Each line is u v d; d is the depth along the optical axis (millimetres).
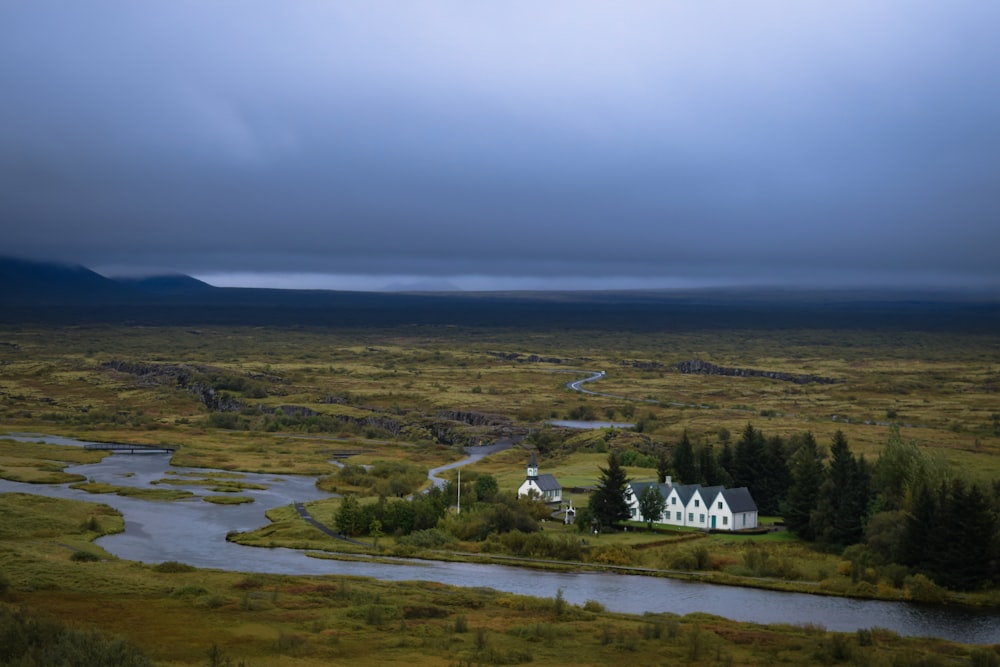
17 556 141125
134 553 162000
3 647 84250
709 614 123938
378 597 125125
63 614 109312
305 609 119250
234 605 118875
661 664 99500
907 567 146250
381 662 95938
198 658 94312
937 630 120188
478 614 120438
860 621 124000
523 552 164000
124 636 93375
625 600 133875
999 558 141875
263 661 94250
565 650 103812
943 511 146750
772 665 100312
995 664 100188
